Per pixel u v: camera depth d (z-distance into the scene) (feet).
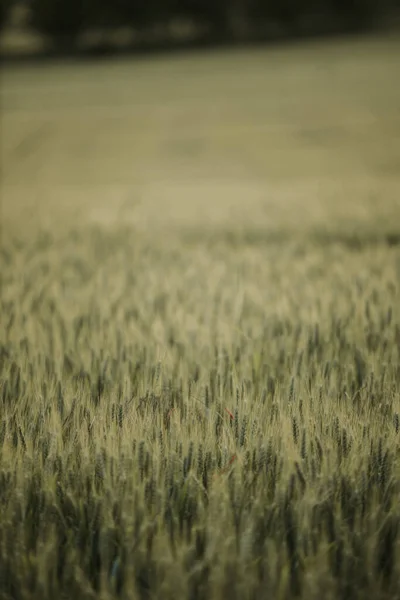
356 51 374.63
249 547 12.90
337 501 14.49
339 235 56.44
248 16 471.62
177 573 12.31
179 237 59.72
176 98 256.73
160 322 27.43
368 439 16.46
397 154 144.87
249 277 38.32
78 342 25.44
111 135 193.16
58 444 16.57
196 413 17.97
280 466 15.51
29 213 83.15
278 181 116.26
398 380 21.30
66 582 12.82
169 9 450.30
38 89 306.35
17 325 28.12
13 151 180.14
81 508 14.26
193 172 136.46
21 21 499.92
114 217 76.48
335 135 172.35
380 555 13.44
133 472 15.10
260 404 18.35
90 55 453.99
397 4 490.90
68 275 40.73
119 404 18.34
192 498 14.57
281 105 226.38
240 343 24.62
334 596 12.36
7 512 14.23
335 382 20.33
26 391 20.08
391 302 29.78
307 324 27.17
